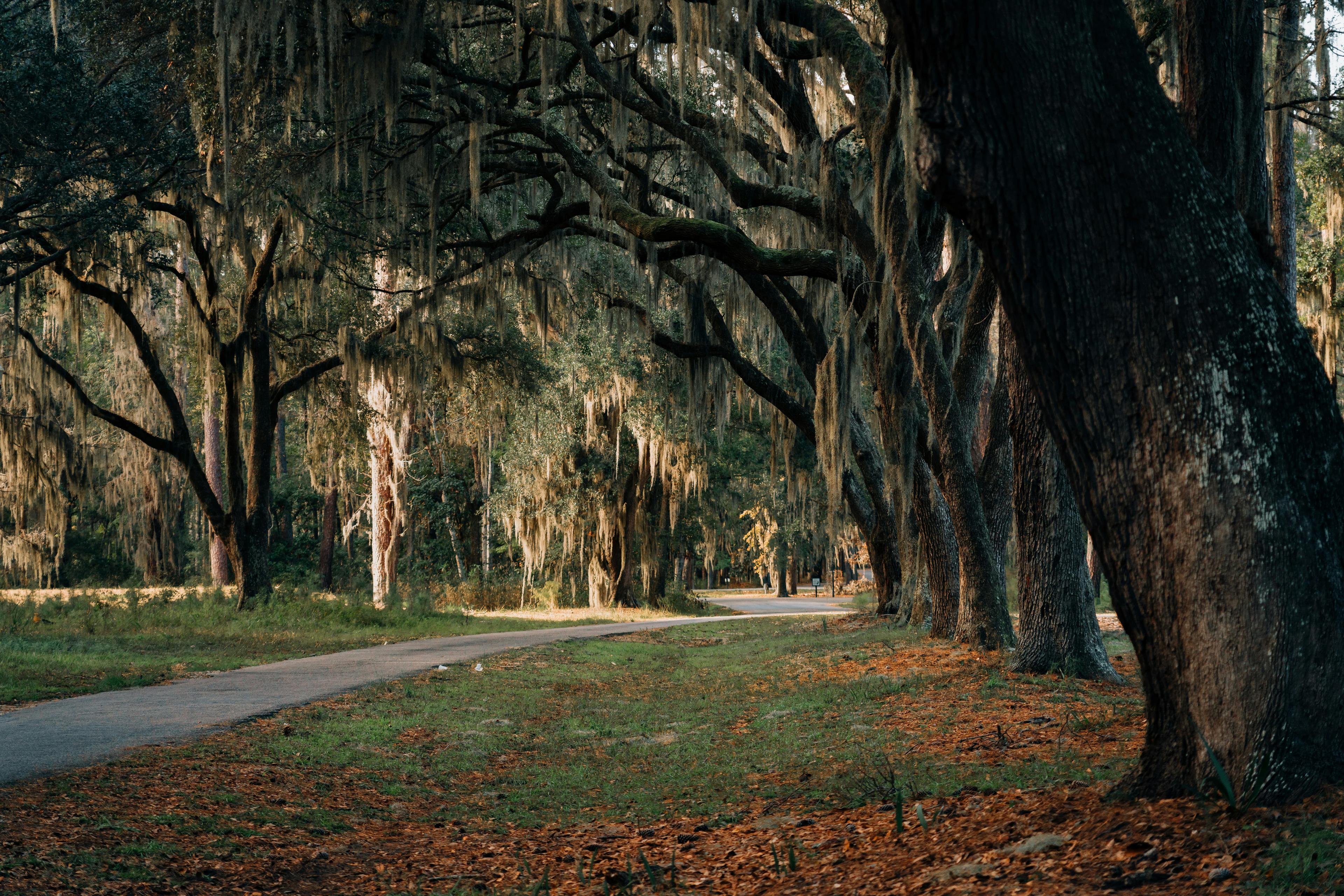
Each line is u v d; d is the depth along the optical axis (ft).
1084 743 26.22
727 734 36.24
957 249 57.72
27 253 67.67
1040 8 14.88
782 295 65.21
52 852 18.63
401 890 19.25
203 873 18.95
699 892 17.83
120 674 48.21
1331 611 14.79
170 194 76.13
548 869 19.54
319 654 64.34
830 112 60.49
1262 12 23.75
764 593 253.44
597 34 50.88
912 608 68.74
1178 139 15.53
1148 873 13.19
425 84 56.44
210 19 54.54
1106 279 15.24
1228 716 14.88
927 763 26.40
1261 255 17.95
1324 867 12.05
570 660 64.08
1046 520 42.06
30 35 55.47
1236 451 14.82
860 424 80.59
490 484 139.13
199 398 138.21
